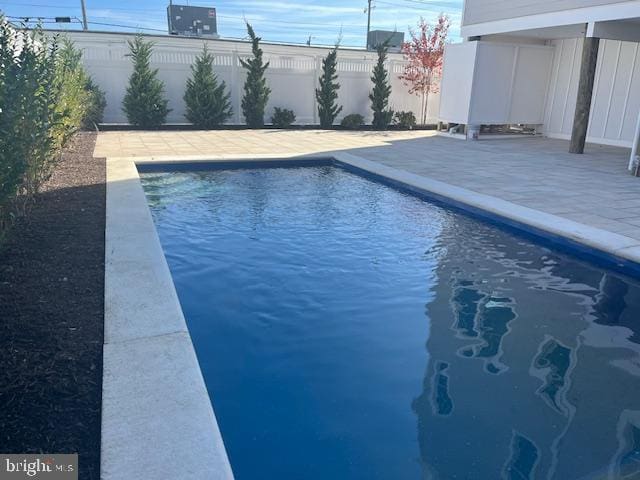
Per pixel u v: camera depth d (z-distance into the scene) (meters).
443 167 9.35
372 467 2.39
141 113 14.31
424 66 17.55
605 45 13.07
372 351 3.47
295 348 3.49
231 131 14.72
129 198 6.32
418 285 4.59
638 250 4.86
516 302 4.30
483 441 2.59
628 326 3.92
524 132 15.27
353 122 16.41
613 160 10.46
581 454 2.51
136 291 3.62
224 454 2.10
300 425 2.68
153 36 14.95
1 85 4.34
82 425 2.22
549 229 5.58
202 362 3.29
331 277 4.73
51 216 5.37
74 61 12.05
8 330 2.97
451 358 3.40
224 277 4.68
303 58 16.36
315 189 8.16
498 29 12.91
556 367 3.32
